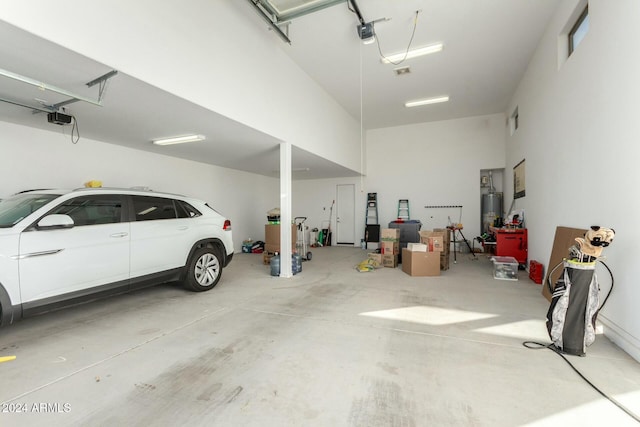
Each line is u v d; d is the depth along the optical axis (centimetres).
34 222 241
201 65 315
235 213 776
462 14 389
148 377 187
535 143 477
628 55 225
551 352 219
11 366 200
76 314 304
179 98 295
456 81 581
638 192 212
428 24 408
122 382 182
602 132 263
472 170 797
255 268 562
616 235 239
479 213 794
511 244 541
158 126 390
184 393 171
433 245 500
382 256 580
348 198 938
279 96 459
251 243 792
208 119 360
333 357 212
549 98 407
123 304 338
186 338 246
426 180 844
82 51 214
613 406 158
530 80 505
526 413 152
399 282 446
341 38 439
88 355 216
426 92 634
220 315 301
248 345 232
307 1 353
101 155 477
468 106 719
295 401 163
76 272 261
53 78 254
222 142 481
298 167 749
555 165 383
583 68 301
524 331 258
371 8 376
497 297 364
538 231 462
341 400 164
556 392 170
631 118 221
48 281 243
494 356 213
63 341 239
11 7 178
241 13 376
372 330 262
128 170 517
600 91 267
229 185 755
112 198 305
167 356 215
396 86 603
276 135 450
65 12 204
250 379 185
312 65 516
